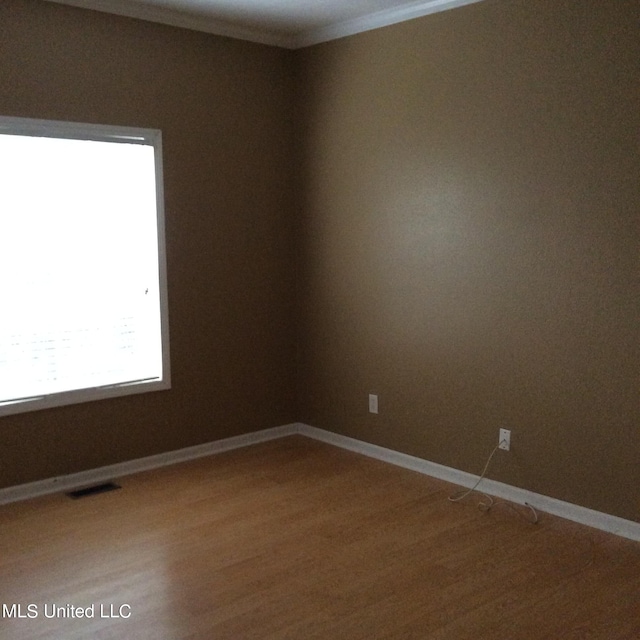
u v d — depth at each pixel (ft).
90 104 11.89
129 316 12.80
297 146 14.74
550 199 10.53
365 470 13.08
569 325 10.49
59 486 12.14
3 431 11.50
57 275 11.84
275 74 14.33
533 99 10.58
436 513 11.05
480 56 11.19
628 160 9.60
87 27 11.75
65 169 11.77
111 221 12.39
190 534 10.32
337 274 14.16
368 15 12.67
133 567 9.30
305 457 13.85
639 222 9.57
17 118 11.14
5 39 10.94
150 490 12.11
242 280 14.29
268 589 8.74
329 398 14.71
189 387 13.70
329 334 14.52
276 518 10.89
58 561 9.48
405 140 12.53
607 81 9.71
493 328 11.50
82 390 12.23
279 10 12.42
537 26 10.41
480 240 11.53
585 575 9.06
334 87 13.74
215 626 7.95
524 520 10.75
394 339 13.16
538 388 10.98
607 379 10.13
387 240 13.06
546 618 8.10
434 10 11.76
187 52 12.98
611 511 10.28
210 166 13.55
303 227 14.83
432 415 12.64
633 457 9.95
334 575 9.09
